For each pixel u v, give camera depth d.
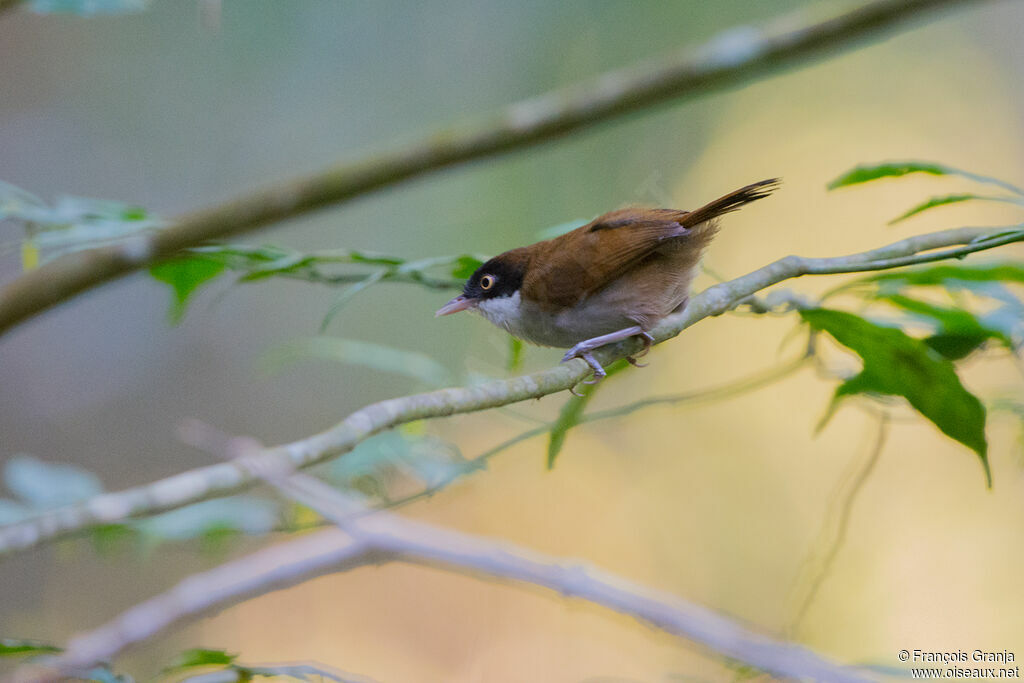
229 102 14.78
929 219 15.14
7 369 14.65
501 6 14.55
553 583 7.35
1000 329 5.59
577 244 6.95
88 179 14.72
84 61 14.84
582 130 3.96
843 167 15.59
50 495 7.09
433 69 14.63
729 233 15.83
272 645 12.77
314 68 14.65
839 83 15.80
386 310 15.08
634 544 13.30
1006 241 4.75
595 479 13.84
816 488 13.12
